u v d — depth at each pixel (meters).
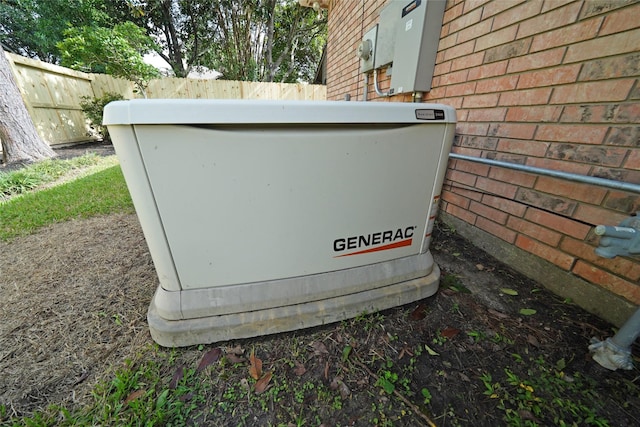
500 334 1.18
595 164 1.19
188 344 1.12
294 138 0.91
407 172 1.12
